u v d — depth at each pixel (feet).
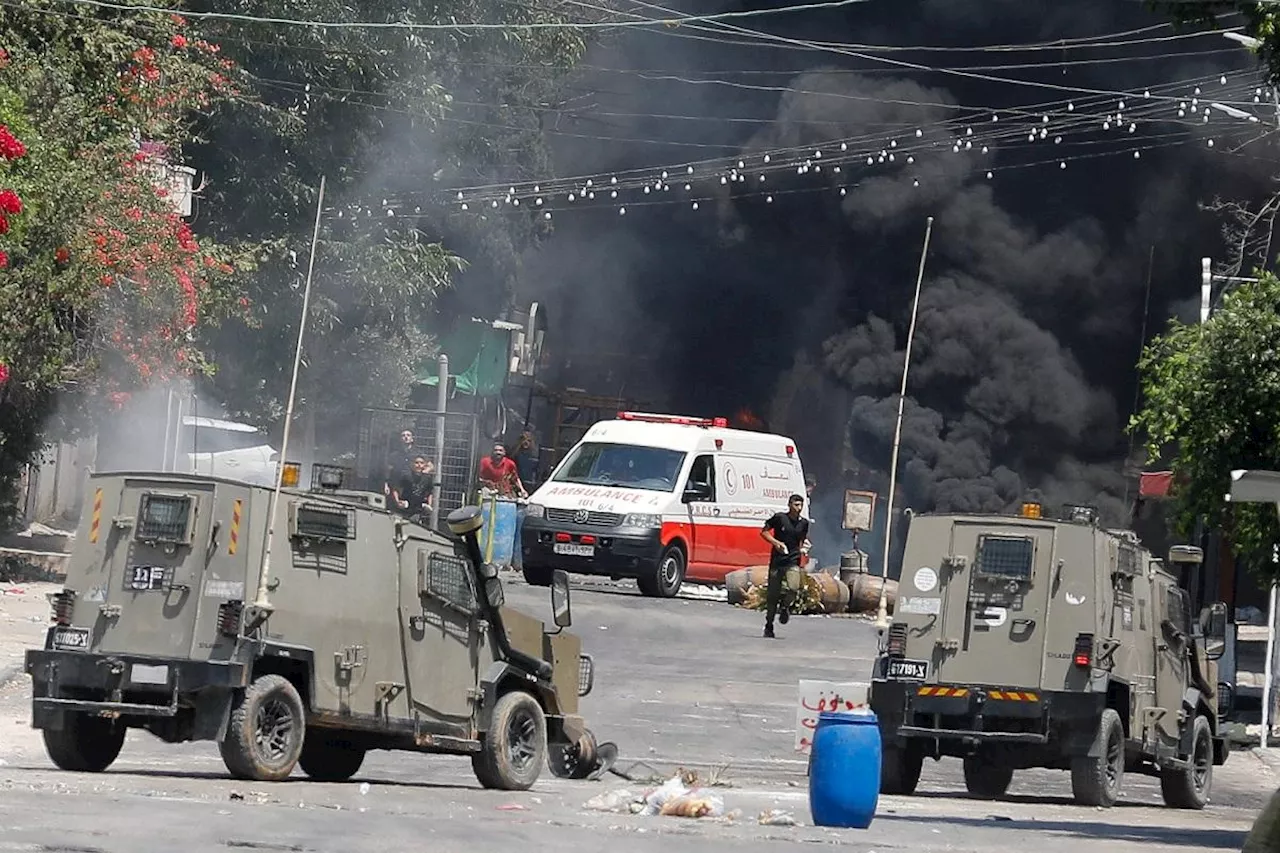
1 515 295.07
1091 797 166.09
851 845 110.01
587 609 316.60
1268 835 61.72
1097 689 165.27
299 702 129.90
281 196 392.47
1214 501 226.79
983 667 168.14
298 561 131.03
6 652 202.28
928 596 170.60
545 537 351.25
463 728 143.23
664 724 205.16
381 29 384.68
